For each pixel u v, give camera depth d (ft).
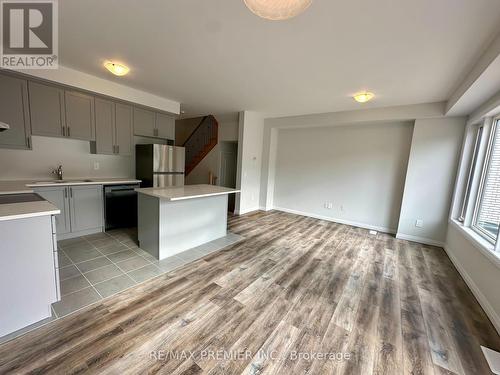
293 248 11.68
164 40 7.28
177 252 10.28
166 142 16.62
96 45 7.80
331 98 12.53
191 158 23.63
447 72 8.45
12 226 5.00
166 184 14.93
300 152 19.03
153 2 5.47
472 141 11.40
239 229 14.56
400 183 14.87
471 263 8.71
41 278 5.54
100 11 5.93
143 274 8.31
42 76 9.54
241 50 7.70
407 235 13.79
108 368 4.56
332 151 17.40
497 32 5.86
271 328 5.96
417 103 12.62
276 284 8.16
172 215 9.85
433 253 11.76
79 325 5.67
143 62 9.02
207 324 5.96
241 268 9.23
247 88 11.64
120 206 12.93
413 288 8.33
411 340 5.78
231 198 22.68
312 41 6.89
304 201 19.07
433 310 7.07
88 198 11.66
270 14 3.78
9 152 10.25
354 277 8.95
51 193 10.30
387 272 9.51
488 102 9.07
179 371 4.57
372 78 9.50
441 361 5.18
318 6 5.24
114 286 7.47
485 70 6.76
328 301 7.29
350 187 16.78
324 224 16.63
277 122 18.67
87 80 10.78
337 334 5.87
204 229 11.64
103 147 12.57
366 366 4.94
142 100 13.16
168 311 6.39
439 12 5.26
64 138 11.64
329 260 10.43
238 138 17.83
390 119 13.67
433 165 12.78
